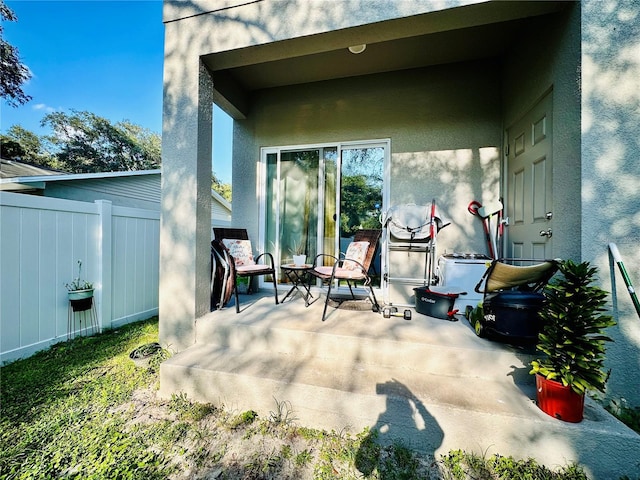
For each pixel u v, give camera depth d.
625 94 1.81
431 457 1.62
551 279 2.16
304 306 3.19
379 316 2.83
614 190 1.82
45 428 1.77
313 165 4.17
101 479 1.44
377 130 3.82
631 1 1.81
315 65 3.58
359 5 2.25
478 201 3.50
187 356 2.33
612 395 1.79
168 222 2.75
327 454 1.62
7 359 2.58
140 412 1.97
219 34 2.63
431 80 3.64
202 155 2.77
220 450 1.65
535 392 1.82
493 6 2.04
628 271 1.80
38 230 2.86
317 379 1.96
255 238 4.32
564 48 2.05
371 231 3.50
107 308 3.53
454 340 2.19
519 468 1.51
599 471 1.47
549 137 2.39
